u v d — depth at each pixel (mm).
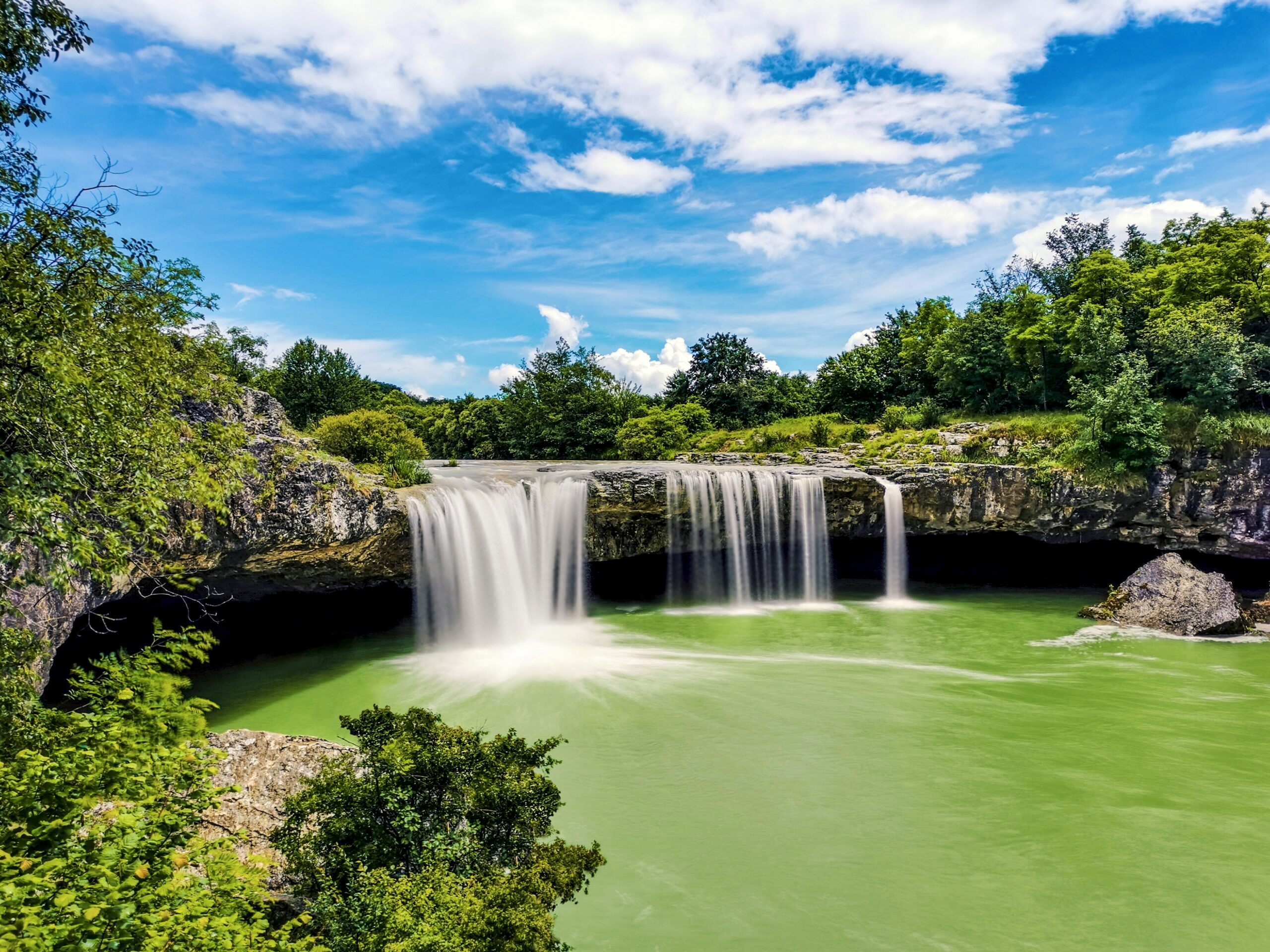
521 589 25078
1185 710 16953
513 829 7852
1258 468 28344
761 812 12219
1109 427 30109
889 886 10195
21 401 7824
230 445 12664
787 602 30172
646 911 9594
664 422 53750
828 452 38719
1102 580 33750
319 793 7688
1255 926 9375
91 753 6746
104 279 8711
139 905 5434
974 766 14008
